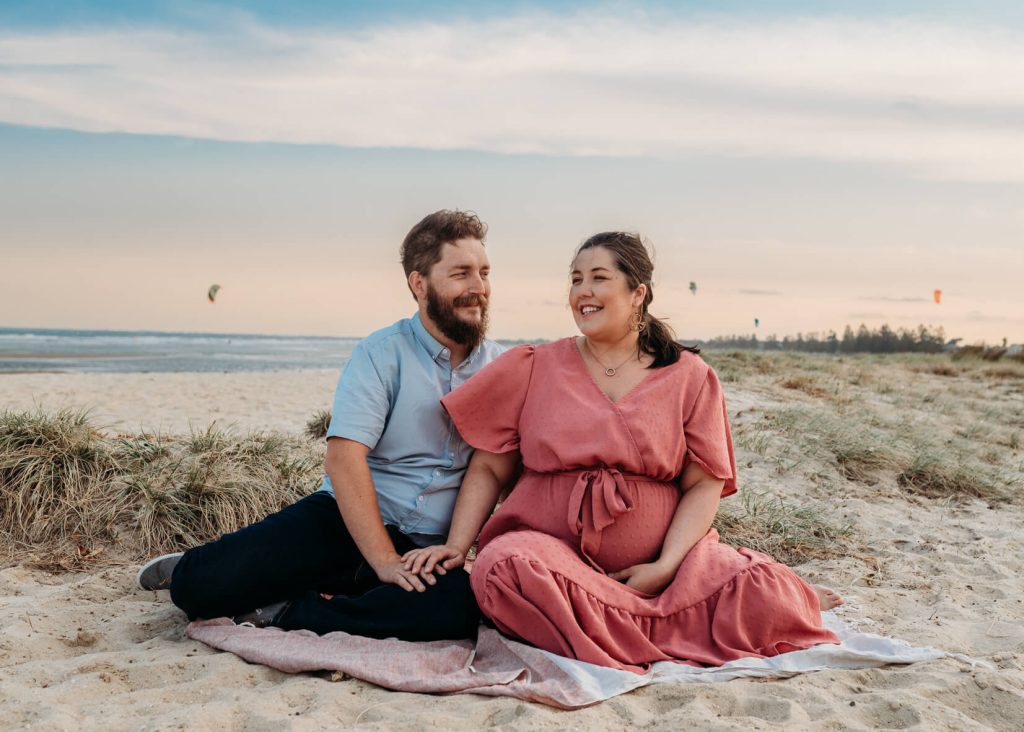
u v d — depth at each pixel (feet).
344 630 11.21
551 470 11.64
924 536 19.33
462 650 10.77
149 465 17.66
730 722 8.91
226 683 9.98
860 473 24.68
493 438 12.09
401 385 12.10
